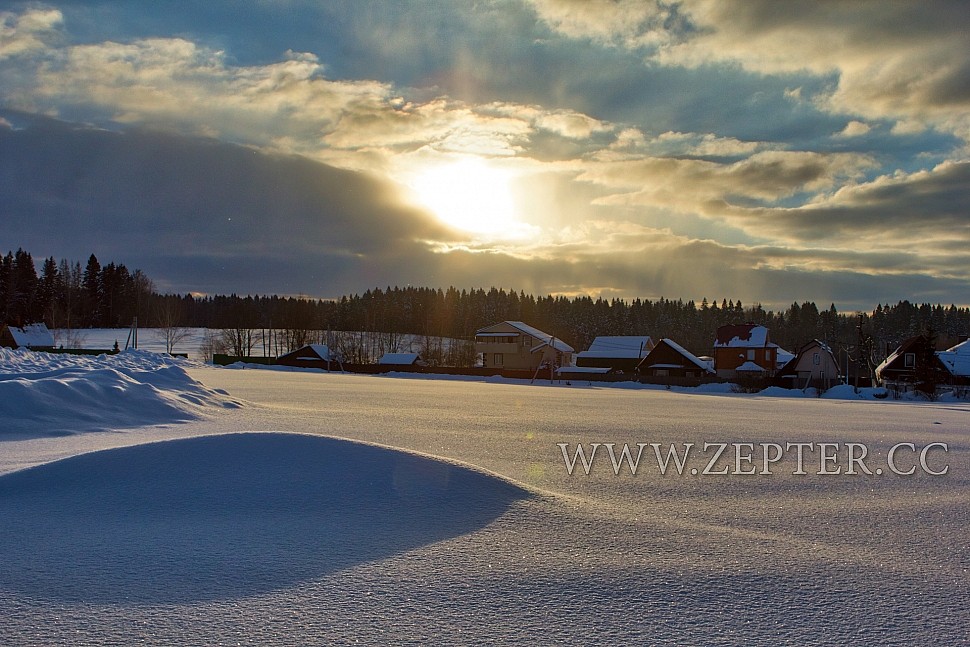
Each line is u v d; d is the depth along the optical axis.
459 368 67.81
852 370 70.44
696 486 8.80
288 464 6.91
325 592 4.29
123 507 6.02
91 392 14.67
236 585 4.37
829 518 7.02
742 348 73.94
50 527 5.54
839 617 4.16
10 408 13.05
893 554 5.62
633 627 3.89
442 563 4.87
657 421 19.67
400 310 130.62
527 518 6.09
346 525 5.68
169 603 4.07
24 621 3.78
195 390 18.80
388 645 3.56
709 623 3.99
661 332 131.50
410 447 12.17
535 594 4.35
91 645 3.50
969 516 7.26
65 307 109.06
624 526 6.05
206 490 6.36
